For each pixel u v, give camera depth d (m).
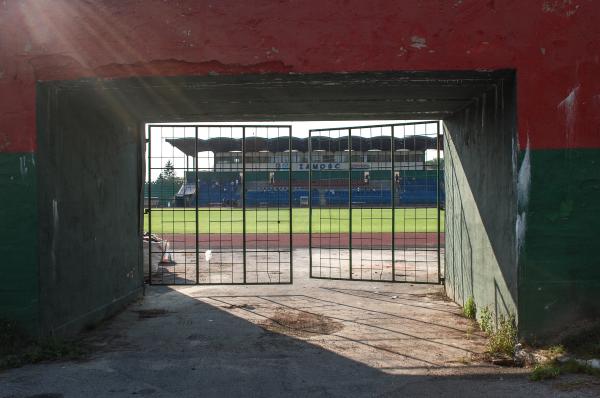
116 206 8.27
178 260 13.83
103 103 7.25
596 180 5.42
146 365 5.40
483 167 6.84
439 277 9.51
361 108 7.92
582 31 5.43
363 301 8.80
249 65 5.52
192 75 5.59
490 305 6.57
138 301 8.97
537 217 5.43
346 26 5.48
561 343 5.27
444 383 4.73
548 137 5.43
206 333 6.83
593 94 5.43
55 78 5.71
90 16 5.62
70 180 6.61
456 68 5.45
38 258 5.75
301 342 6.34
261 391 4.61
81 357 5.70
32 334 5.72
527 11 5.43
